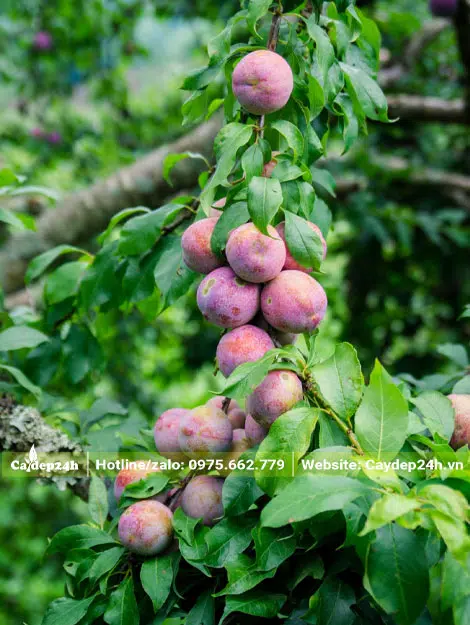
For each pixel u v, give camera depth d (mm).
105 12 3258
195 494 895
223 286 856
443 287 3457
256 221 828
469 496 744
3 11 3295
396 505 669
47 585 3363
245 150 962
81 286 1311
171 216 1201
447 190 3119
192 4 3305
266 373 805
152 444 1114
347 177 2994
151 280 1209
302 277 866
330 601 788
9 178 1401
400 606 687
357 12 1109
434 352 3207
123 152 3219
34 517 3594
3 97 4012
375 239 3172
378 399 811
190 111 1082
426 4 3375
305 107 972
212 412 925
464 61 2326
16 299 2195
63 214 2199
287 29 1040
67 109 3654
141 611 897
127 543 881
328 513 772
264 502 881
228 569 810
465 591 692
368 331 3453
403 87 2914
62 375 1445
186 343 3469
